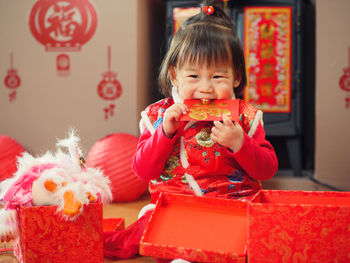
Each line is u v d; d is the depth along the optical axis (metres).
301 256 0.87
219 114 1.10
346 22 2.66
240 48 1.21
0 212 1.09
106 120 2.58
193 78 1.16
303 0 2.94
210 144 1.19
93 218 1.07
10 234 1.09
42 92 2.59
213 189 1.17
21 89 2.59
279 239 0.88
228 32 1.19
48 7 2.55
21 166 1.16
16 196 1.10
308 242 0.87
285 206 0.88
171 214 1.00
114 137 2.20
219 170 1.19
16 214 1.09
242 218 0.98
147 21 2.85
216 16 1.30
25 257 1.04
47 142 2.60
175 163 1.21
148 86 2.93
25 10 2.56
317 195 1.03
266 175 1.16
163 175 1.22
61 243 1.06
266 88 2.86
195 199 1.01
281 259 0.88
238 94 1.30
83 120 2.59
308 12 3.25
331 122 2.71
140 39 2.64
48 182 1.08
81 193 1.06
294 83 2.85
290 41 2.83
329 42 2.69
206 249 0.91
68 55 2.57
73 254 1.06
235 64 1.19
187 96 1.18
